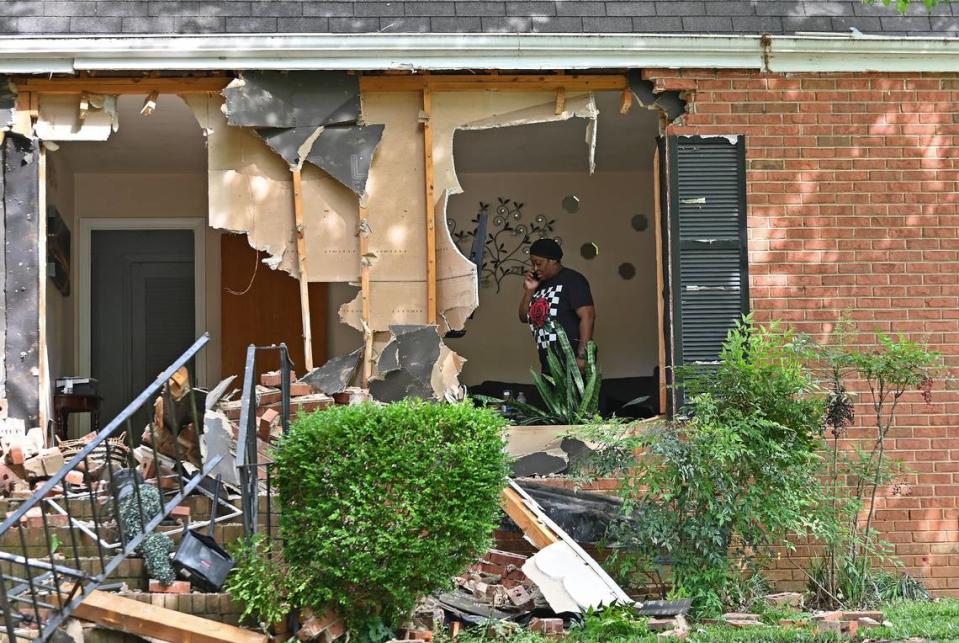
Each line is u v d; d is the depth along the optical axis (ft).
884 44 33.01
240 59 31.60
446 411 24.88
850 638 25.67
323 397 30.89
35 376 31.45
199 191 45.57
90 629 23.70
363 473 24.17
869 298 33.22
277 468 24.88
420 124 32.71
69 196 43.50
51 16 31.48
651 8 32.76
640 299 49.42
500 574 29.19
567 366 33.32
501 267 49.21
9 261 31.63
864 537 31.09
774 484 28.76
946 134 33.73
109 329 45.06
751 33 32.60
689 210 33.06
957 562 32.94
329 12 32.07
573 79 32.96
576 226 49.37
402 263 32.53
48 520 26.78
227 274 45.44
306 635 23.93
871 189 33.42
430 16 32.17
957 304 33.42
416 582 24.50
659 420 32.45
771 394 29.19
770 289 33.01
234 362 45.14
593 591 26.71
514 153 45.62
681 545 28.63
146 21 31.60
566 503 30.22
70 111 32.12
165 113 36.83
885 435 32.99
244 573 24.26
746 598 28.84
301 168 32.40
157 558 25.11
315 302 45.29
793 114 33.27
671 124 33.09
